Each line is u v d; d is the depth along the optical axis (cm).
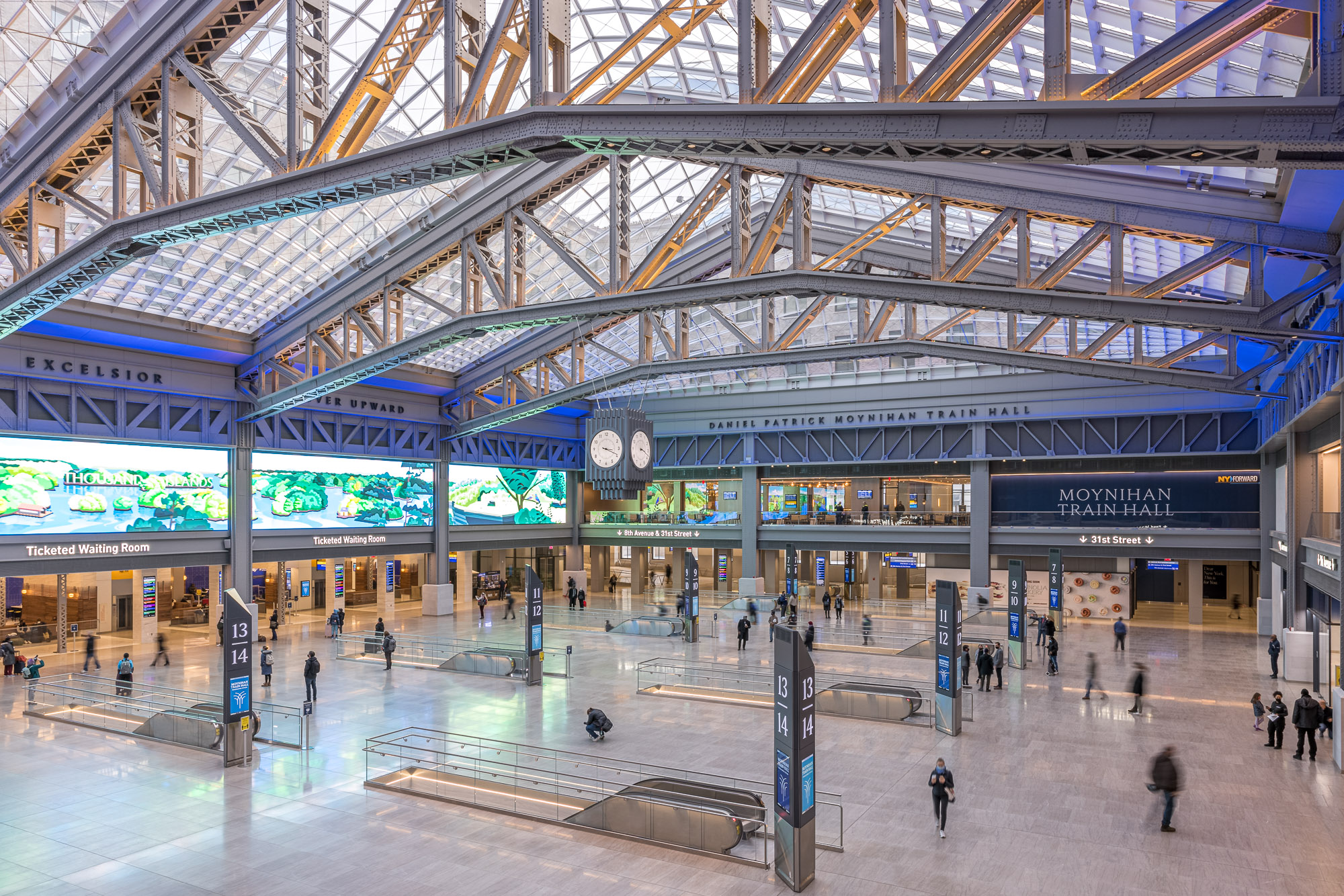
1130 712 2525
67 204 2602
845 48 1247
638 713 2550
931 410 4900
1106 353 4534
